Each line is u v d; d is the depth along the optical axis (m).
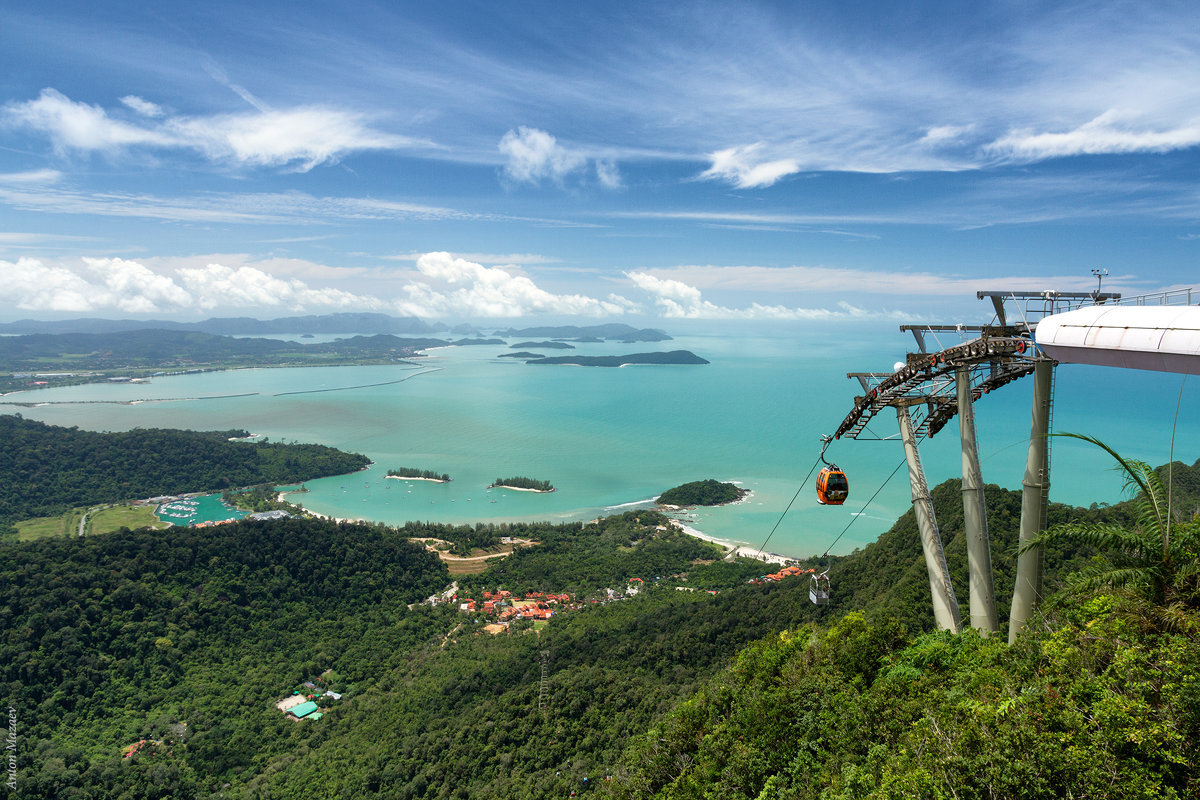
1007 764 16.88
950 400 31.27
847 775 24.06
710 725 42.38
